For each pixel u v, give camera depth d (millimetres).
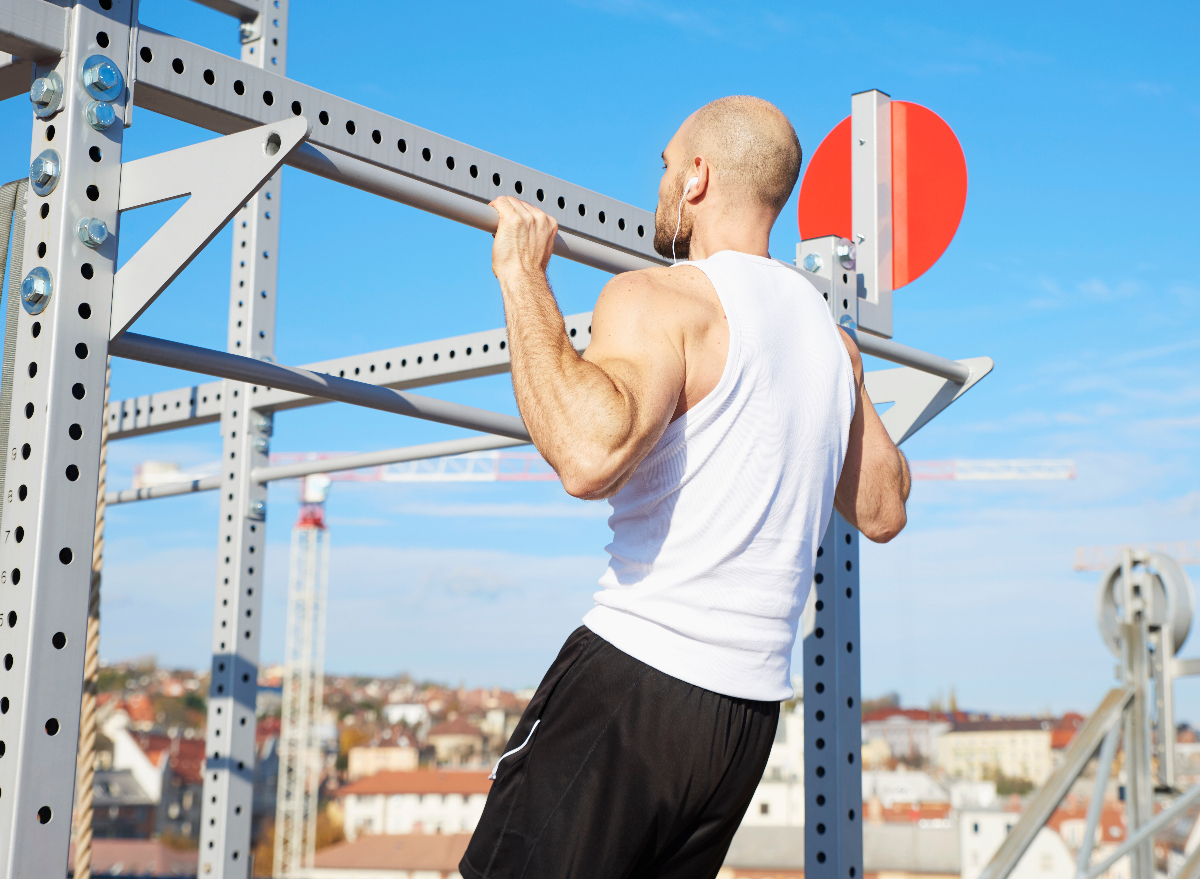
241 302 2861
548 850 903
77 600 961
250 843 2639
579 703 918
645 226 1641
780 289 1002
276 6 2758
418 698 102688
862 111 2162
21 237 1057
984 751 65188
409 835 47562
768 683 933
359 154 1238
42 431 964
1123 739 2309
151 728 84688
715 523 903
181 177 1035
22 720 912
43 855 916
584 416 813
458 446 2439
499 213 992
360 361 2641
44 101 1015
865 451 1121
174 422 2965
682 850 948
